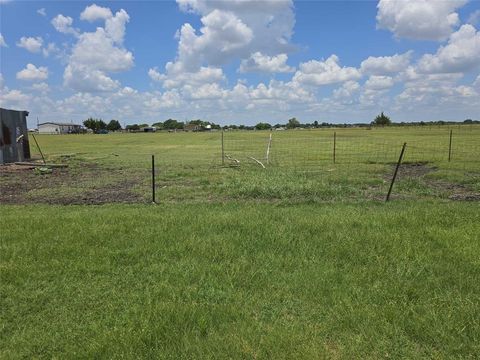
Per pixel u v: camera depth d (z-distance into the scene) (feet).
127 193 41.83
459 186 43.27
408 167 62.39
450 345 11.48
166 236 22.29
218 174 54.03
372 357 11.08
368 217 26.05
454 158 74.59
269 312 13.75
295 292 15.24
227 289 15.44
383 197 36.81
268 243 20.86
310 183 41.39
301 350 11.22
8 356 11.50
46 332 12.82
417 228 23.24
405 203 33.24
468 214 27.07
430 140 145.48
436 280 15.97
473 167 58.59
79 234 22.89
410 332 12.28
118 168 67.21
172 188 43.45
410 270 16.90
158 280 16.56
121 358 11.09
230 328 12.57
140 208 32.55
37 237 22.48
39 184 49.67
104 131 484.33
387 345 11.59
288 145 129.59
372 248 19.70
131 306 14.19
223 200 36.60
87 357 11.24
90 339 12.11
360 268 17.34
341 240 20.89
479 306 13.73
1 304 14.79
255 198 37.42
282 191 38.32
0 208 34.17
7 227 25.09
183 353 11.22
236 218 26.12
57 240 21.97
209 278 16.40
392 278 16.21
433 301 14.17
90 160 83.87
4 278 16.84
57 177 56.29
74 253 19.79
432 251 19.30
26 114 84.17
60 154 103.76
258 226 23.88
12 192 43.96
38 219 27.37
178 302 14.15
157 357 11.10
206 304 14.10
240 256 19.08
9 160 76.33
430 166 62.64
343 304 14.05
